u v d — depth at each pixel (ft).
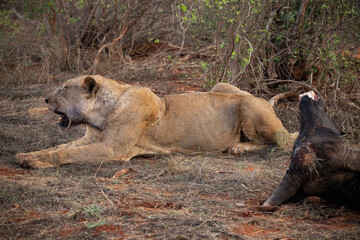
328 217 20.98
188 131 31.53
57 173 26.48
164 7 67.92
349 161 20.75
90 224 19.24
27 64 61.41
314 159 21.12
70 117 30.76
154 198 22.76
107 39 65.10
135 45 68.28
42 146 33.45
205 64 42.50
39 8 60.18
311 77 40.73
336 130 22.12
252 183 25.08
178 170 27.55
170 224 19.34
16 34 66.39
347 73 41.50
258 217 20.54
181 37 68.33
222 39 45.68
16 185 23.81
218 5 38.37
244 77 42.39
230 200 22.91
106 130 29.86
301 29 42.09
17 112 43.24
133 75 56.95
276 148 32.04
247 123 32.24
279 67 44.55
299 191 21.99
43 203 21.70
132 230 18.89
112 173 27.25
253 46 40.81
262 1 40.42
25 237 18.16
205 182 25.50
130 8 60.80
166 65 58.70
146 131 30.78
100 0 59.88
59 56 61.67
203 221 19.56
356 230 18.80
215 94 32.89
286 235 18.66
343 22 40.24
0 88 53.93
